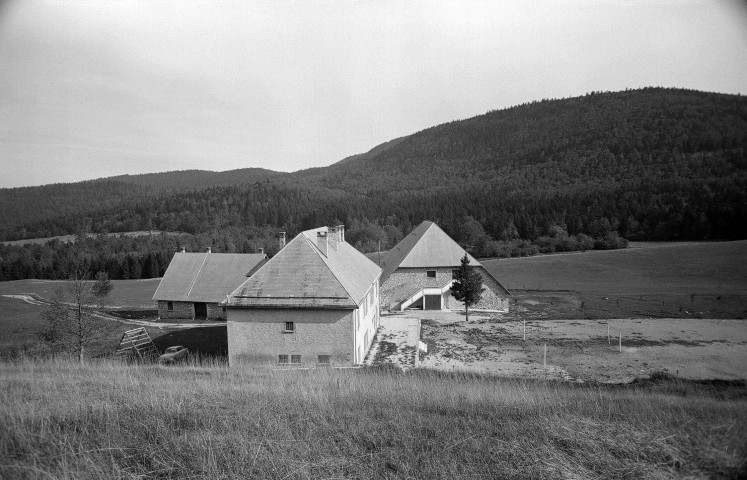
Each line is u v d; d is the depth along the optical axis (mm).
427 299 43438
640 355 25828
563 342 29297
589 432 10125
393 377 17641
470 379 18562
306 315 23891
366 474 8562
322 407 11586
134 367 18031
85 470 8055
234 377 16016
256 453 8891
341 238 35625
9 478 7480
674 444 9328
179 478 8156
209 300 42438
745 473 8211
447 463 8891
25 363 17156
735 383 18219
